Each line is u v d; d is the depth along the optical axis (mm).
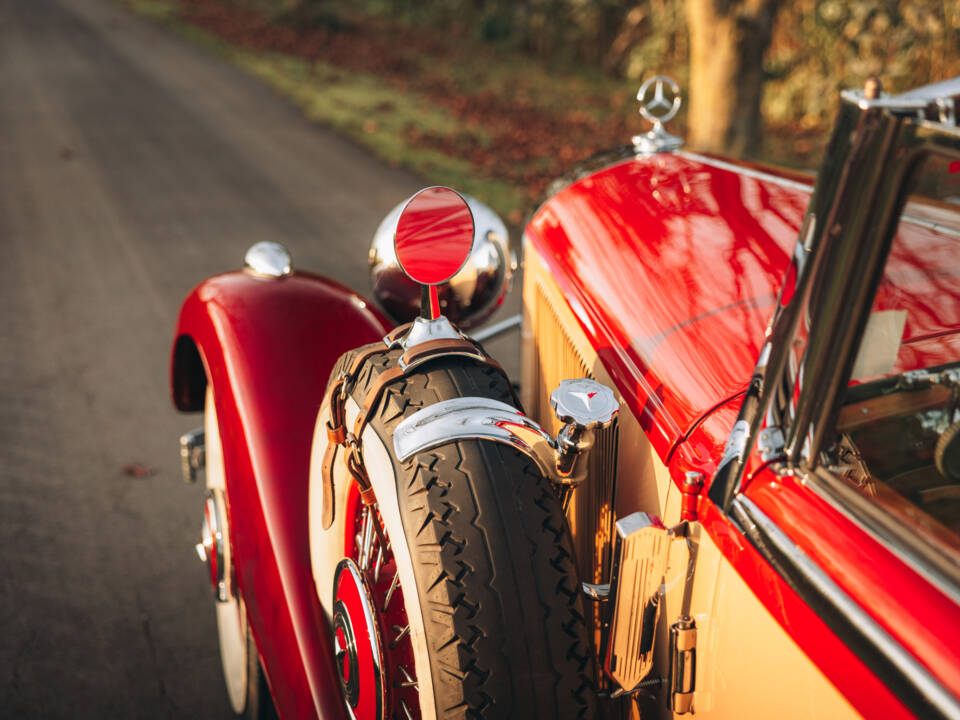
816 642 980
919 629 872
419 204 1478
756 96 7262
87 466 3854
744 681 1146
